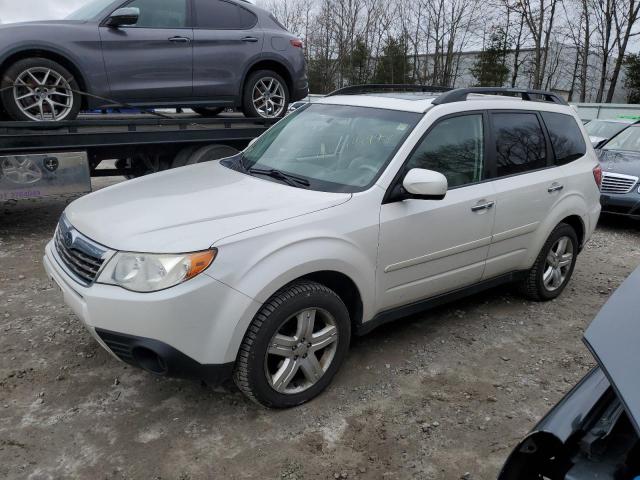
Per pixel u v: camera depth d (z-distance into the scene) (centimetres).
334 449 280
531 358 382
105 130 592
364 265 321
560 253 473
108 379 334
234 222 285
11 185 555
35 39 534
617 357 150
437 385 342
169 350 262
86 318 272
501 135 412
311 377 313
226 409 309
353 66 4534
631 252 671
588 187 481
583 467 153
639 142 878
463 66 4272
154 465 264
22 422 291
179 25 627
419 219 344
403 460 275
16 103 542
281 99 728
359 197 322
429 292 374
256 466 266
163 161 675
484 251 397
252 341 280
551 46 3647
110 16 579
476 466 273
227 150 682
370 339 398
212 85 654
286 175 356
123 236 274
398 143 349
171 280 259
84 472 258
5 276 490
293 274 286
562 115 480
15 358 353
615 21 3094
